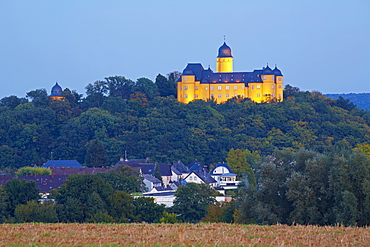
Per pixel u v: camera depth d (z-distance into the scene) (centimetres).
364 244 15238
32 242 15050
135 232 16425
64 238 15588
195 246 14662
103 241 15225
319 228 17638
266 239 15738
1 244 14738
